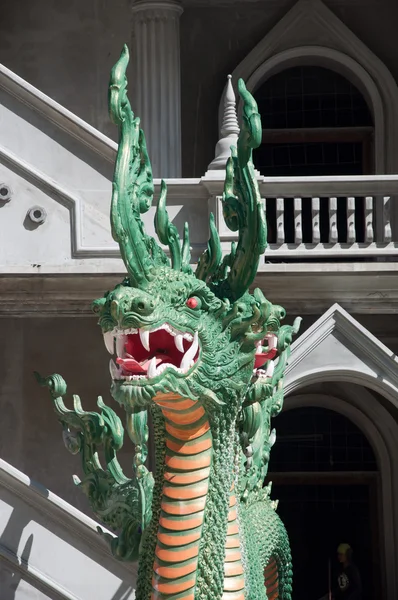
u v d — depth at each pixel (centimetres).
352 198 2080
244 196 1316
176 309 1226
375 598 2612
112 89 1273
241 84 1321
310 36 2609
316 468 2648
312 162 2658
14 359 2272
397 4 2631
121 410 2245
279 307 1311
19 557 1612
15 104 2042
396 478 2611
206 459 1277
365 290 2077
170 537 1259
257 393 1397
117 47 2570
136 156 1277
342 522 2633
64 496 2250
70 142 2039
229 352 1266
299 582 2617
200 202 2044
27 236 2027
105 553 1614
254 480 1585
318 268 2036
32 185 2034
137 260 1222
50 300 2077
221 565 1271
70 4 2581
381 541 2611
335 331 1977
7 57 2581
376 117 2603
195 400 1241
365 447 2648
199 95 2616
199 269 1378
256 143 1302
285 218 2539
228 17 2620
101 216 2038
